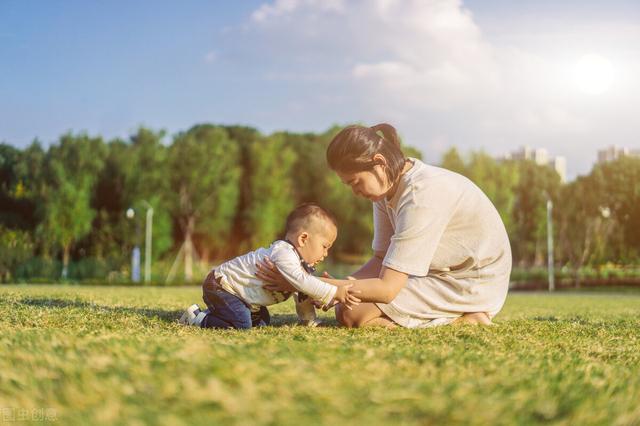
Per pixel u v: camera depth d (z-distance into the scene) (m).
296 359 2.30
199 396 1.75
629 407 1.93
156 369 2.07
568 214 35.75
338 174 3.77
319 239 3.93
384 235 4.36
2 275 30.34
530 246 42.41
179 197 37.75
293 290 3.91
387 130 4.04
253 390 1.84
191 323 3.95
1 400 1.81
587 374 2.41
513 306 9.95
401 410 1.73
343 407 1.73
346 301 3.73
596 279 33.22
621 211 35.19
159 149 36.34
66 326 3.60
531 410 1.80
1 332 2.97
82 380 1.98
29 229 32.97
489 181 38.78
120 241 34.72
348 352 2.55
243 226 41.81
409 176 3.86
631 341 3.74
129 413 1.68
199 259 41.19
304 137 49.41
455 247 3.96
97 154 33.97
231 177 39.22
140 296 7.77
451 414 1.70
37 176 32.62
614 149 50.50
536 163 43.31
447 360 2.46
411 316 3.93
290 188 42.59
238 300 3.88
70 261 33.50
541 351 3.01
